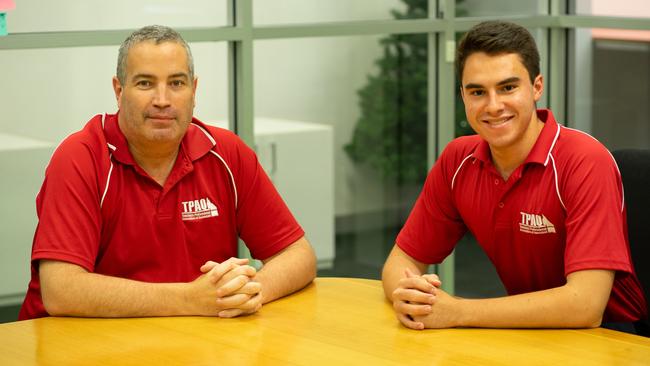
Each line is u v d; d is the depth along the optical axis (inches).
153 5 146.5
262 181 105.3
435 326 85.4
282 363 76.6
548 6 186.7
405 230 103.1
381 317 89.6
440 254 102.7
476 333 84.0
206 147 101.6
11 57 135.5
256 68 160.9
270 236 104.5
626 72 191.9
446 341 81.8
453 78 178.7
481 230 97.7
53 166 96.3
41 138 140.3
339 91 171.9
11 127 137.6
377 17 170.2
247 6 153.4
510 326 84.9
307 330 85.4
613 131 193.3
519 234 94.7
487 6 180.1
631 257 100.9
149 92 94.3
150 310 89.4
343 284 102.6
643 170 100.6
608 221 87.7
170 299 89.7
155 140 95.3
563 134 93.0
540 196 92.1
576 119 190.4
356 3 167.8
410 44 176.4
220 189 102.7
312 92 168.6
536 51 91.1
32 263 94.7
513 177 93.0
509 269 98.6
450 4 175.6
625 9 179.3
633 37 188.9
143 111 94.5
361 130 176.2
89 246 94.6
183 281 100.9
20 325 87.3
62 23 138.2
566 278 89.2
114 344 81.7
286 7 160.4
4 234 140.5
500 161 94.4
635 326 101.3
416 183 184.4
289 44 164.2
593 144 91.4
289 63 164.7
